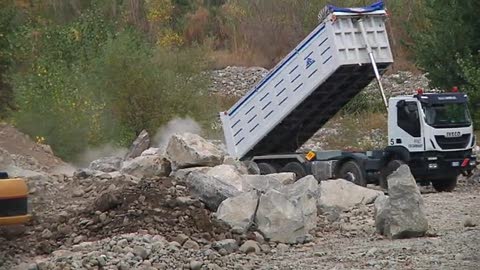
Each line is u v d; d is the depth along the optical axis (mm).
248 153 64875
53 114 69188
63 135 69000
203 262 31453
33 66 77188
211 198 39094
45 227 36656
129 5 152125
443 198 53156
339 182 43188
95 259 30891
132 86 78000
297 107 61812
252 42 149375
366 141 85938
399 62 120938
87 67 86000
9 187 29438
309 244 36125
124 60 78000
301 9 148000
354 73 60406
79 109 70250
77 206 39000
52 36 94812
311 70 60156
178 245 33625
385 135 86875
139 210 36594
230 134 64812
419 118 59062
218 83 123938
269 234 36000
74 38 95812
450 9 85812
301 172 62719
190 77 84062
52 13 129250
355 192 42781
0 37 73375
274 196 36688
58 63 82812
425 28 109562
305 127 65250
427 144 58906
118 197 37312
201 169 44875
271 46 148375
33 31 91375
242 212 36594
